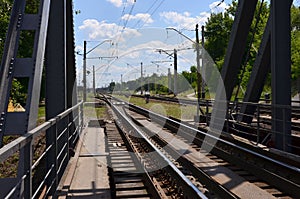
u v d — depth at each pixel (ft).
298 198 20.92
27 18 15.28
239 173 27.17
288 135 29.48
